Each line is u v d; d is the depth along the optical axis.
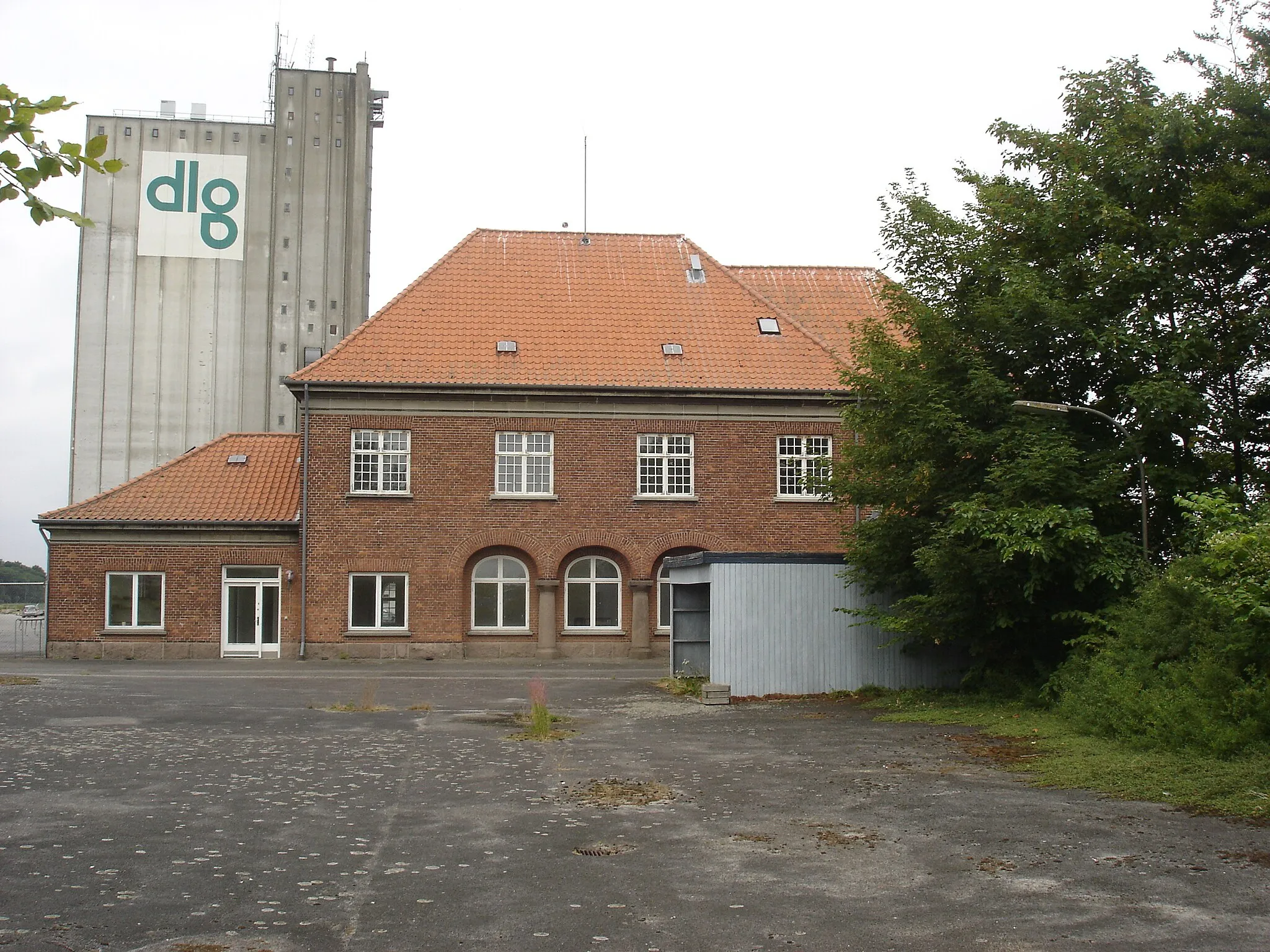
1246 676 13.49
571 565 34.88
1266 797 10.95
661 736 16.89
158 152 74.06
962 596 19.78
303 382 33.75
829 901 7.98
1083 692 16.56
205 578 34.03
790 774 13.28
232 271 74.19
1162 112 20.33
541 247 39.03
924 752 14.91
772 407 35.09
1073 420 20.41
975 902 7.92
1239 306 20.23
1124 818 10.52
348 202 75.81
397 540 34.00
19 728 17.39
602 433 34.75
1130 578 18.19
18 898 8.08
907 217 21.69
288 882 8.53
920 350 21.02
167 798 11.80
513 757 14.70
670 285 38.28
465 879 8.62
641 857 9.30
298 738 16.56
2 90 5.48
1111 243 20.03
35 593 89.62
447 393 34.22
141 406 72.69
